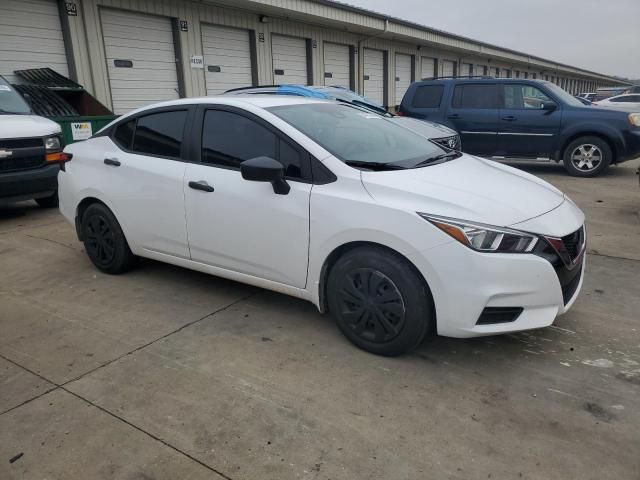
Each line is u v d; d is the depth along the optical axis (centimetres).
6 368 302
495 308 273
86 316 370
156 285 425
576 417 250
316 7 1530
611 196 742
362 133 362
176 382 285
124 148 416
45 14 1036
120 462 225
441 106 980
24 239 568
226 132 355
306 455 228
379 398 268
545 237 277
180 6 1269
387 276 289
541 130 909
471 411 256
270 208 325
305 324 352
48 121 700
